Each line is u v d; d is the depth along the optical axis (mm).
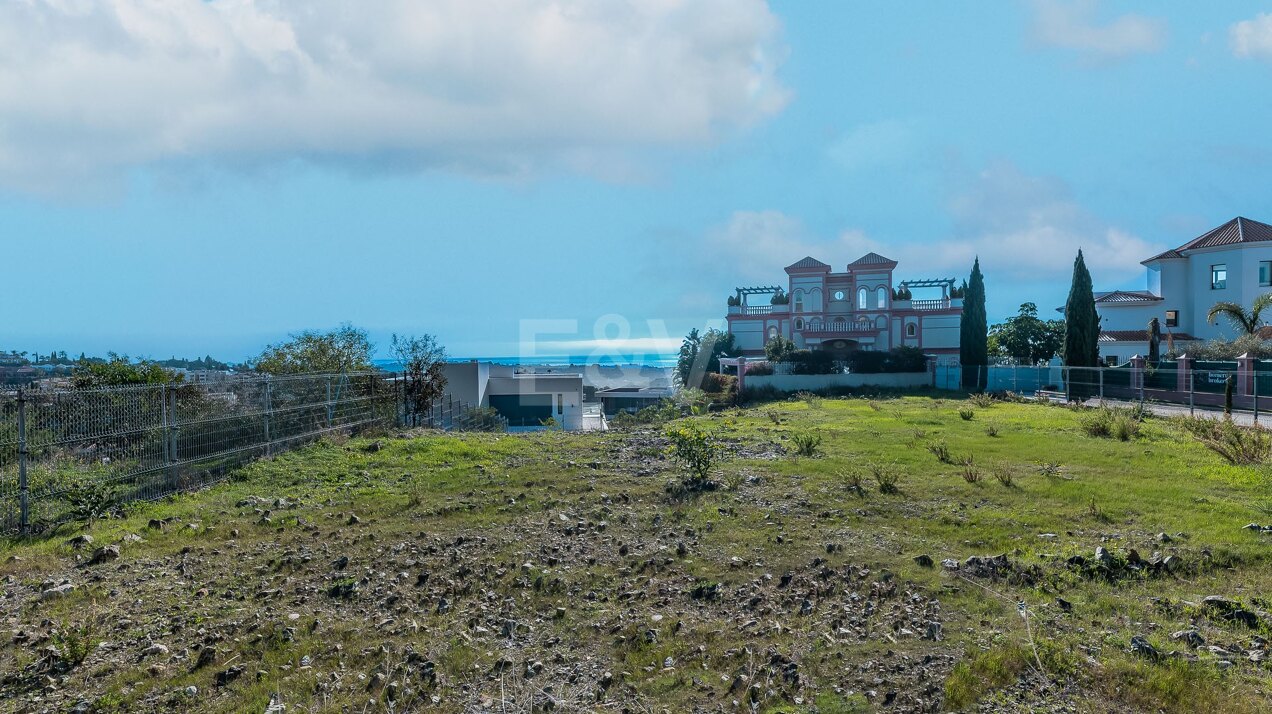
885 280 48750
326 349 18016
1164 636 4930
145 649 5027
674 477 10305
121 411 9312
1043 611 5344
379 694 4477
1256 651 4727
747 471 10672
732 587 6062
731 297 51281
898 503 8633
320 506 8969
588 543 7277
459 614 5645
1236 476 10016
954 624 5172
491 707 4336
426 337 19062
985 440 14117
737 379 36594
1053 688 4309
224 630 5348
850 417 19469
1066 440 14141
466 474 10727
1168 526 7414
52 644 5090
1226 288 39094
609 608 5715
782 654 4828
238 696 4457
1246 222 39812
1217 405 23250
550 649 5078
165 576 6469
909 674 4523
